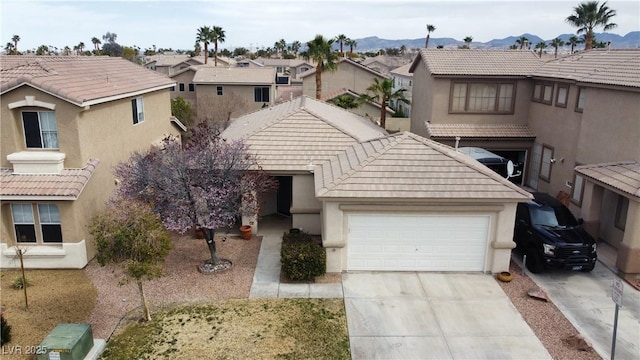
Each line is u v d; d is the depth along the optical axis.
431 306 13.16
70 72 17.88
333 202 14.45
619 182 15.45
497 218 14.70
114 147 17.95
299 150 18.00
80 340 10.32
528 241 15.63
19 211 15.06
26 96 14.66
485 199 14.33
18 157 14.88
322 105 25.92
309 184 17.48
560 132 22.28
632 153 16.81
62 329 10.66
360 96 41.72
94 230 11.69
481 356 11.05
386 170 14.91
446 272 15.22
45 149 15.34
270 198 20.30
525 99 25.66
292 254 14.34
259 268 15.32
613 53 22.00
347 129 20.02
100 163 16.59
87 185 15.54
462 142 25.38
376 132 24.19
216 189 13.88
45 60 18.53
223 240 17.56
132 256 11.47
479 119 26.03
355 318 12.51
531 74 24.91
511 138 25.16
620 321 12.54
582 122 19.91
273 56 128.38
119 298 13.43
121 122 18.69
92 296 13.53
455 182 14.64
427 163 15.17
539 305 13.30
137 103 20.70
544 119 24.00
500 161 22.97
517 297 13.73
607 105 18.23
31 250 15.05
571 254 14.65
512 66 26.00
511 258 16.50
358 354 11.05
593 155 19.16
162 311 12.74
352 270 15.20
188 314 12.57
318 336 11.68
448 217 14.77
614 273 15.37
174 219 13.77
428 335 11.83
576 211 19.91
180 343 11.31
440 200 14.32
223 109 42.66
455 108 25.95
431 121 26.12
